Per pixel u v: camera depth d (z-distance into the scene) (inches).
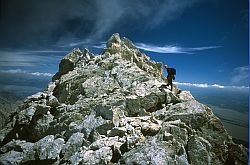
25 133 649.0
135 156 409.7
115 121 522.9
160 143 440.1
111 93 690.8
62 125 581.0
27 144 565.3
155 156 400.2
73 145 482.0
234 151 476.1
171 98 633.6
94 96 689.6
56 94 828.0
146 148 424.2
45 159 480.7
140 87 689.0
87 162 420.8
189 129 484.7
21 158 510.6
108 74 804.0
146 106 611.8
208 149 440.1
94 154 433.7
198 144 429.7
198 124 511.2
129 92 665.6
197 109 540.4
